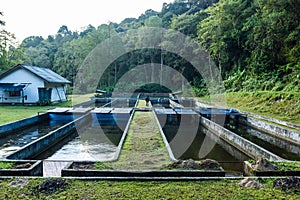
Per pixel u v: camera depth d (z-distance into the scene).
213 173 4.13
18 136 9.98
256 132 11.28
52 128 11.59
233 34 24.89
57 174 5.03
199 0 42.09
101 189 3.51
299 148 8.32
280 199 3.24
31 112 14.23
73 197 3.27
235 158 7.54
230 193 3.41
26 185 3.60
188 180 3.85
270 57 20.31
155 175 4.12
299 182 3.65
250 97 17.16
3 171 4.09
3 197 3.26
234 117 13.63
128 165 4.88
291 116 11.79
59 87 22.17
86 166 4.57
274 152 8.01
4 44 26.48
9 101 18.64
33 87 18.69
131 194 3.36
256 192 3.44
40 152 7.62
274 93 14.95
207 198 3.26
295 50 17.23
